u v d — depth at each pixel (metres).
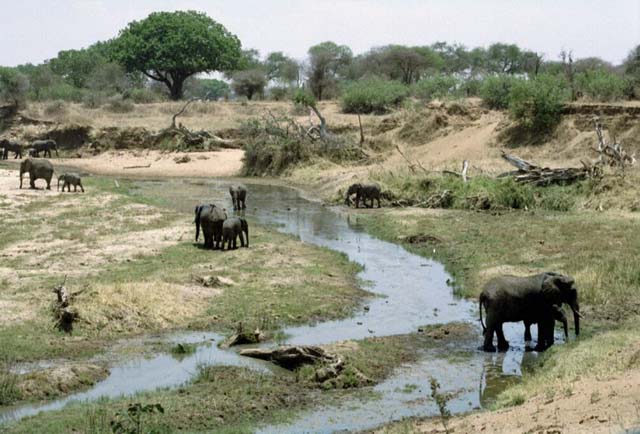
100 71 100.69
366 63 109.94
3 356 16.61
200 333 18.77
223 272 24.05
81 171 60.12
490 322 17.59
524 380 15.06
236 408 13.95
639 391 12.10
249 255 26.66
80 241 28.92
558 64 86.94
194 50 101.19
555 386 13.77
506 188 37.78
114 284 20.94
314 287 22.91
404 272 25.61
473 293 22.62
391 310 21.09
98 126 73.38
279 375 15.86
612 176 37.28
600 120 50.34
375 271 25.75
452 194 38.97
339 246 30.14
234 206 39.94
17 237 29.56
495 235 30.45
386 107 73.75
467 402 14.42
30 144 71.94
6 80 83.50
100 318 18.81
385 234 32.31
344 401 14.52
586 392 12.77
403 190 41.19
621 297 21.19
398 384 15.47
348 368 15.65
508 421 12.14
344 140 57.06
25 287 21.56
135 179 55.34
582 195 37.00
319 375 15.42
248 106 84.31
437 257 27.81
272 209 40.22
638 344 15.90
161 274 23.45
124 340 18.19
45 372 15.36
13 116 81.56
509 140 53.34
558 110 52.44
